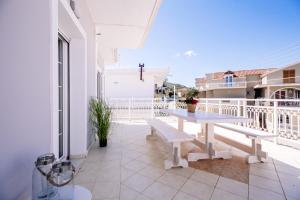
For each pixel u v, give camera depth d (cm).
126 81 1024
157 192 219
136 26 488
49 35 157
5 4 127
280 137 427
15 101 134
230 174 268
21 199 136
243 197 209
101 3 365
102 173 270
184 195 213
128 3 369
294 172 274
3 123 125
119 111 850
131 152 369
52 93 160
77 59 329
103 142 407
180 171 278
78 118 332
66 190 125
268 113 460
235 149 388
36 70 148
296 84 1695
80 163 307
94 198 206
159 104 886
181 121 446
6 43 128
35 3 147
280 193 217
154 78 1071
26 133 140
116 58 934
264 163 310
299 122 395
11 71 131
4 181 123
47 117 158
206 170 282
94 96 444
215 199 205
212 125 334
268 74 1897
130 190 223
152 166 297
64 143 313
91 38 415
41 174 118
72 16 250
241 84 2111
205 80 2614
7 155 127
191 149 387
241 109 568
